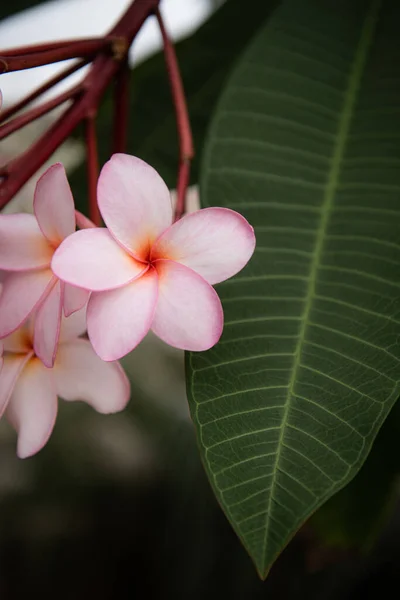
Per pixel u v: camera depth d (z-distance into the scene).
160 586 1.54
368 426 0.44
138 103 0.67
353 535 0.71
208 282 0.44
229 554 1.31
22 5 0.67
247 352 0.45
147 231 0.45
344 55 0.53
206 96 0.68
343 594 1.19
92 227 0.46
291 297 0.46
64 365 0.48
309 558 0.89
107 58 0.49
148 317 0.43
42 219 0.45
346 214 0.48
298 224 0.48
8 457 1.74
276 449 0.44
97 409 0.48
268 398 0.44
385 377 0.44
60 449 1.74
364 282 0.47
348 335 0.45
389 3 0.54
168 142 0.68
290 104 0.51
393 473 0.68
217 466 0.44
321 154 0.50
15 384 0.48
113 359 0.43
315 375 0.45
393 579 1.18
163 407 1.68
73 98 0.48
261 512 0.43
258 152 0.50
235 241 0.44
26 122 0.46
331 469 0.43
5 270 0.46
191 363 0.45
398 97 0.51
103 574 1.73
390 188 0.49
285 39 0.53
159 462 1.69
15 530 1.74
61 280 0.44
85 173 0.65
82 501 1.73
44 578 1.75
